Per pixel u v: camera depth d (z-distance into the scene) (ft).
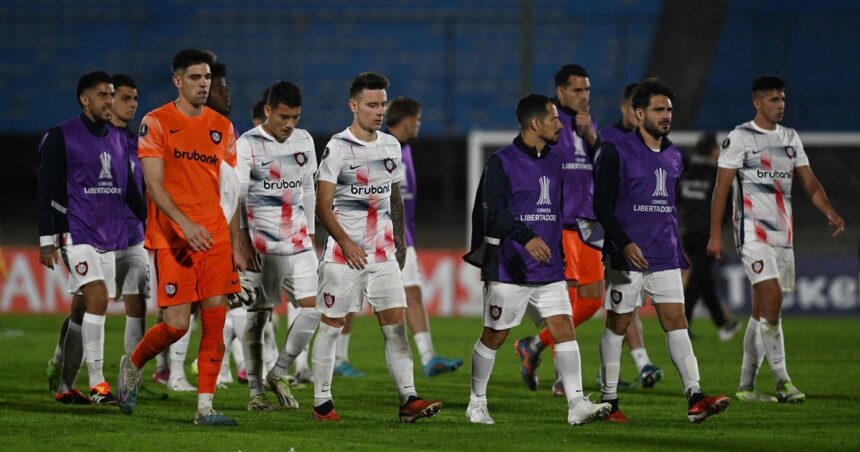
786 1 282.15
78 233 91.04
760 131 99.91
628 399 101.50
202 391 81.76
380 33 293.23
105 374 118.93
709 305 157.28
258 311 91.56
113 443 73.82
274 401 97.55
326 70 285.64
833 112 253.24
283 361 91.71
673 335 85.20
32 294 198.90
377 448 73.00
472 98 280.92
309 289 90.63
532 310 86.89
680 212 151.12
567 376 82.38
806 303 195.83
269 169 89.97
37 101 282.36
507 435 78.95
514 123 276.21
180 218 76.28
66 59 291.58
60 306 198.59
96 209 91.71
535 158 81.10
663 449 73.61
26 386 107.34
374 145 83.46
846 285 195.52
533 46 289.33
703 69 277.44
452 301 200.54
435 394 104.83
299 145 91.45
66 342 94.07
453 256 201.26
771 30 251.60
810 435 80.33
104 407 92.07
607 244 85.97
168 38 293.84
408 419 84.12
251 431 79.66
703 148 148.66
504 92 281.74
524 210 80.79
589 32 290.76
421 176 271.28
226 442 74.38
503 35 292.20
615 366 86.94
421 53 290.76
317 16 231.50
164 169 78.84
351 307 84.74
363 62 287.89
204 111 80.59
